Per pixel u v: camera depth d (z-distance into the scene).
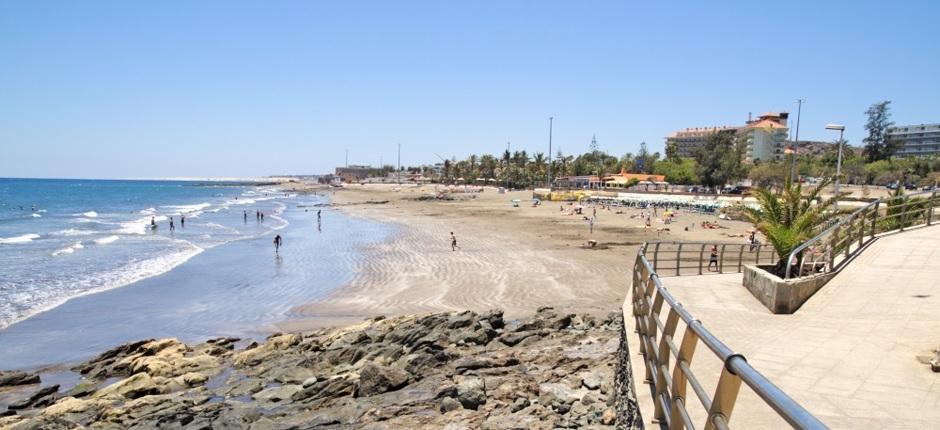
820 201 14.50
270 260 34.28
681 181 120.81
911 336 7.98
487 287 25.06
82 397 14.21
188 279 28.33
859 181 95.00
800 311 10.15
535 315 18.61
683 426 3.56
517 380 11.67
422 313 21.23
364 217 70.38
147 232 52.56
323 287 26.20
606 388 10.44
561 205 78.19
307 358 15.22
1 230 54.69
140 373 14.72
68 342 18.61
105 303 23.44
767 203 14.37
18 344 18.36
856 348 7.57
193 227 57.88
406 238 44.84
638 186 112.56
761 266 13.91
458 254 35.03
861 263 13.02
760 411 5.18
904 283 11.11
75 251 38.59
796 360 7.13
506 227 53.25
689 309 10.76
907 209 21.75
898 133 168.38
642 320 6.39
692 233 46.53
